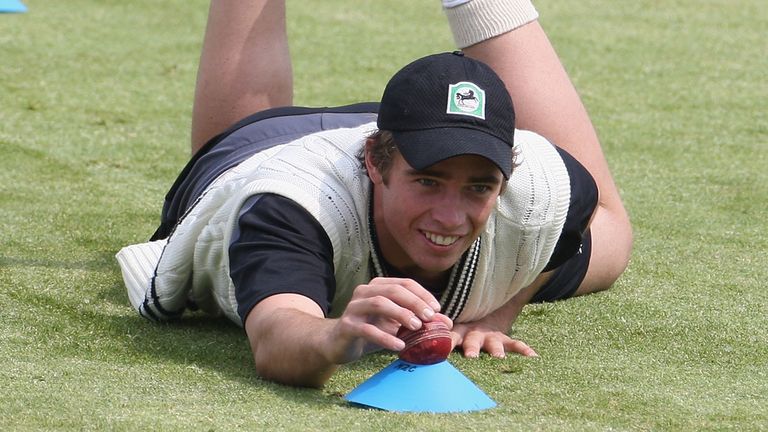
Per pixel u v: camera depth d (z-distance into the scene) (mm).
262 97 15031
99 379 9633
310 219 9711
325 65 25672
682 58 28062
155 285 11336
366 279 10148
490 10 13680
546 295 12797
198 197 11578
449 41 28594
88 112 21328
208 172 12281
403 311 8836
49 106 21562
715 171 19328
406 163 9094
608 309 12742
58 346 10711
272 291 9438
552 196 10359
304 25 29500
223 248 10555
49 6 30547
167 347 10867
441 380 9125
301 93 23281
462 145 8898
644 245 15461
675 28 31453
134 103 22172
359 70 25391
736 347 11617
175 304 11477
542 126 13625
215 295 11320
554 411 9266
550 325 12133
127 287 11891
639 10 33438
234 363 10430
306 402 9117
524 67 13711
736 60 28125
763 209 17359
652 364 10930
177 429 8336
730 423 9172
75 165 18172
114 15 29938
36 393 9141
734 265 14703
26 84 23047
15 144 18984
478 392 9305
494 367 10539
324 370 9211
